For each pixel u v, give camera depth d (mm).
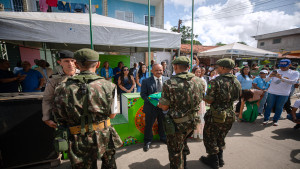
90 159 1241
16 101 1812
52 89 1586
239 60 15984
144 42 3785
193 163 2299
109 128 1396
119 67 7059
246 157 2459
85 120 1213
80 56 1253
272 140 3014
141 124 2838
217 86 1882
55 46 6566
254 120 3945
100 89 1251
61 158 2297
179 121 1632
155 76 2562
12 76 3381
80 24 3205
